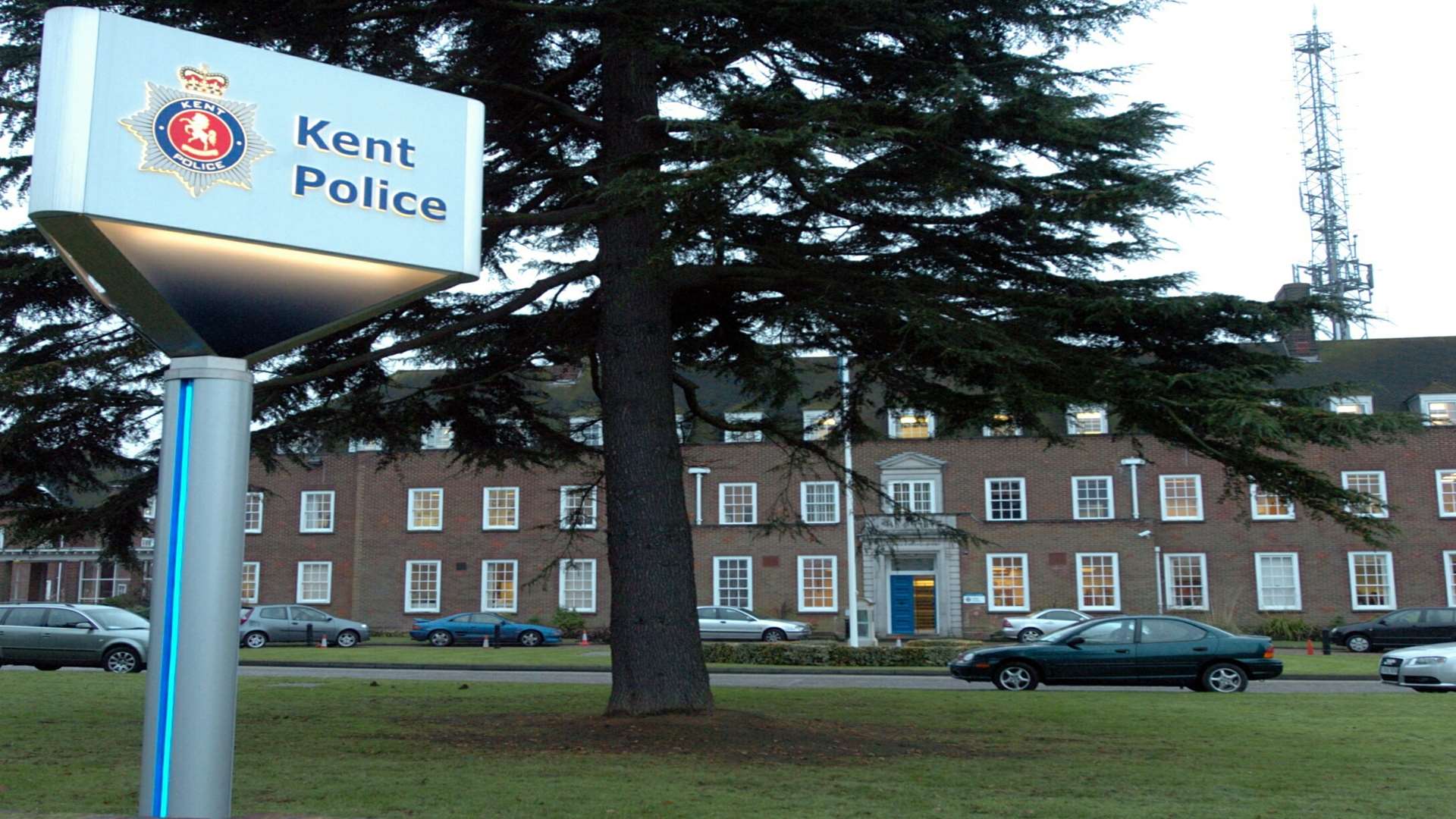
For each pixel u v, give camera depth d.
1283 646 36.28
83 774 9.87
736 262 12.45
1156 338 11.09
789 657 27.89
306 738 12.21
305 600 44.28
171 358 7.67
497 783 9.27
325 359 13.70
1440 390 39.94
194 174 7.26
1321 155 58.31
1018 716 14.71
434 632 38.44
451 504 44.00
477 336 13.79
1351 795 9.11
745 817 7.99
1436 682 19.11
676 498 13.00
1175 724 13.88
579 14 10.80
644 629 12.73
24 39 10.72
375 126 7.98
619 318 13.00
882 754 11.20
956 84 9.92
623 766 10.15
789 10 10.77
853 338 13.06
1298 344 41.62
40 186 6.80
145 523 12.64
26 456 11.62
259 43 11.31
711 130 9.70
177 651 6.99
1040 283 11.58
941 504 41.19
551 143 13.57
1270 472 10.29
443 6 11.67
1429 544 38.88
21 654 24.34
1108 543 39.62
